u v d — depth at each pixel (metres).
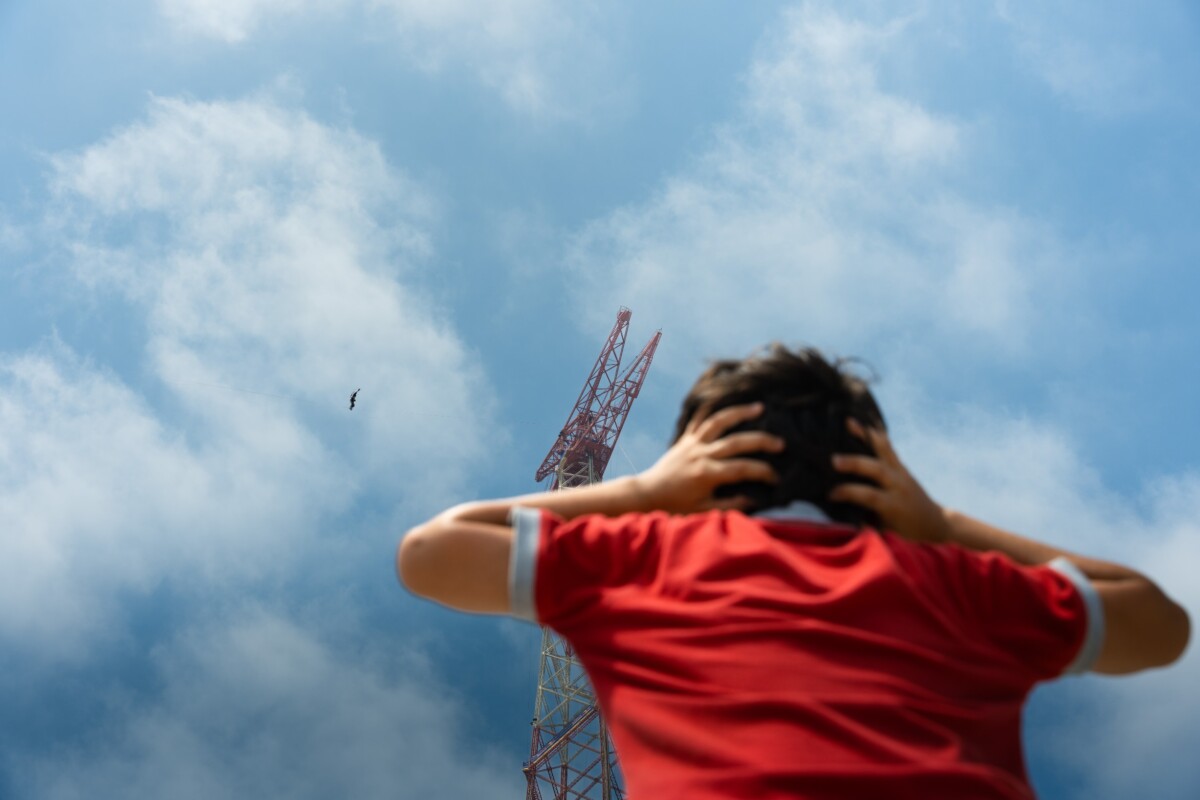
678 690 2.20
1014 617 2.50
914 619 2.33
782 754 2.00
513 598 2.52
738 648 2.20
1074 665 2.52
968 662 2.33
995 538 2.98
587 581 2.54
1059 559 2.80
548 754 76.69
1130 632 2.59
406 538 2.71
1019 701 2.39
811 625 2.21
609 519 2.67
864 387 3.02
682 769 2.08
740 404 2.89
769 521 2.61
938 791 1.97
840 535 2.59
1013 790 2.09
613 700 2.32
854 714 2.07
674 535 2.53
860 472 2.73
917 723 2.09
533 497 2.85
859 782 1.94
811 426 2.77
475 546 2.58
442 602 2.64
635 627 2.37
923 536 2.88
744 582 2.36
